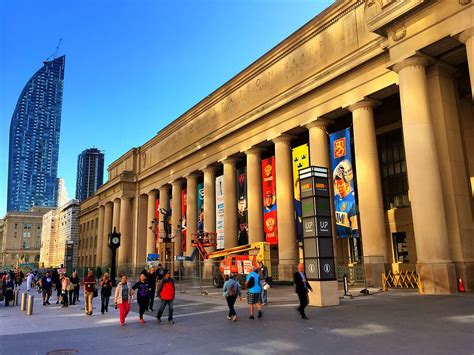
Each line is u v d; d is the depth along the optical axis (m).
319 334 10.30
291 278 30.39
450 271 18.86
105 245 69.44
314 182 16.69
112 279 32.59
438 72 22.05
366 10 23.39
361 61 26.38
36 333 12.34
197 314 15.64
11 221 157.25
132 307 19.41
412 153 20.89
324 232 16.41
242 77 39.06
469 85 25.45
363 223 25.81
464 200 20.92
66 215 114.38
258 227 36.25
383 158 32.81
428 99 21.41
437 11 20.47
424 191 20.17
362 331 10.41
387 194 32.09
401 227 30.33
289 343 9.43
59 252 118.69
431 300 16.06
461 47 20.98
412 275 23.58
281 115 33.78
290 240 32.38
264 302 17.27
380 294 19.75
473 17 18.95
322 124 30.14
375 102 26.89
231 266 28.28
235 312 14.40
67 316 16.75
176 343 10.14
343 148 28.34
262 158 41.81
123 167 67.50
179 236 48.62
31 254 157.12
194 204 46.88
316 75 29.95
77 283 22.69
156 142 57.81
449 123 21.70
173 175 51.50
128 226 61.50
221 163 43.41
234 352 8.81
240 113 39.25
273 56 35.06
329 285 15.94
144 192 60.06
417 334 9.74
